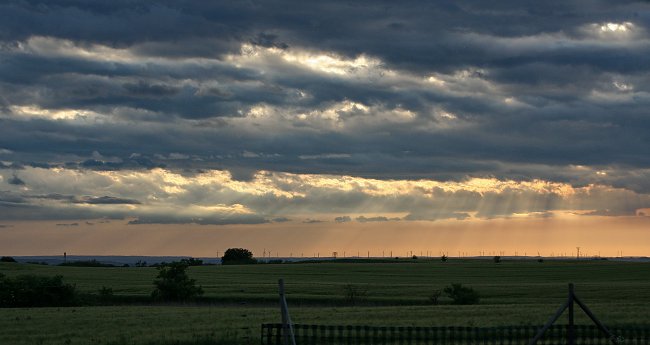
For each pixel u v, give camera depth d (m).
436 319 35.00
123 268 147.38
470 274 135.38
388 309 44.50
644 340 25.45
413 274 135.12
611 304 47.94
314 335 23.47
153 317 38.97
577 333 25.27
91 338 29.02
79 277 112.25
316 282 105.69
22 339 29.23
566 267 157.50
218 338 27.92
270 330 23.27
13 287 65.75
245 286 92.56
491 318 35.44
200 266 167.12
